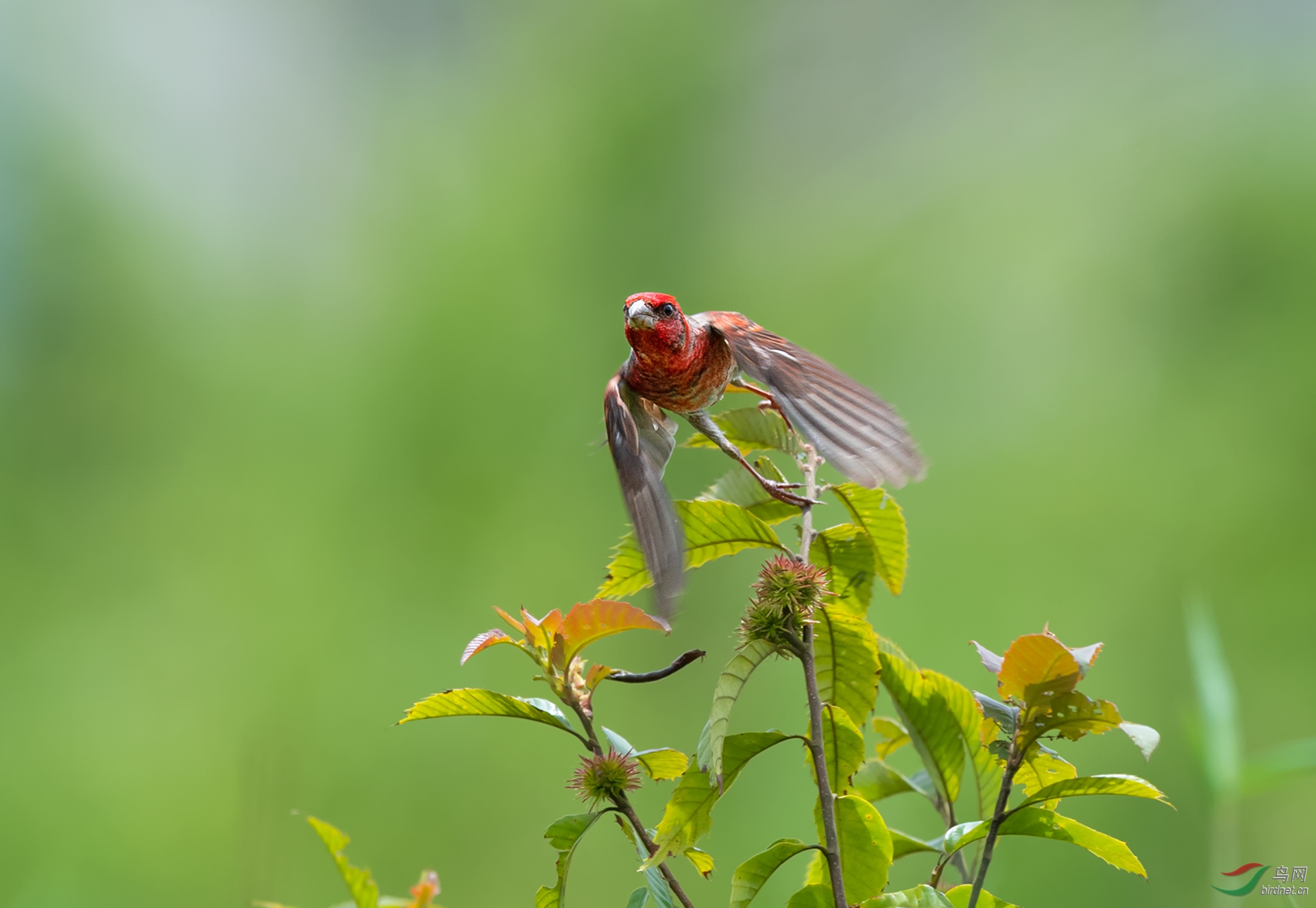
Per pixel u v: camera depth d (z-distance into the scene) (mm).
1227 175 16047
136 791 13227
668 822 2594
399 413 16422
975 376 16750
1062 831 2703
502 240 17344
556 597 15320
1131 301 15984
